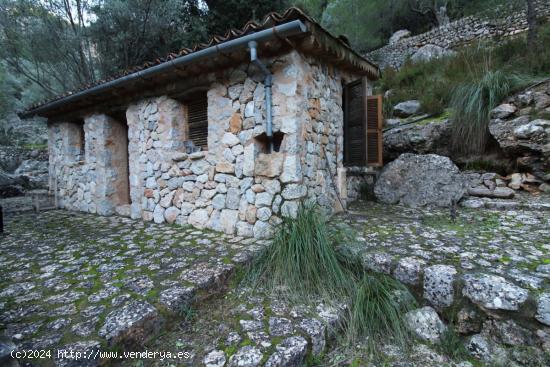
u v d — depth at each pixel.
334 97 3.92
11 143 11.27
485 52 5.73
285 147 2.97
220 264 2.42
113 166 5.02
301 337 1.64
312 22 2.65
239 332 1.71
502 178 4.21
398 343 1.84
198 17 8.44
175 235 3.42
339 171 3.99
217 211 3.52
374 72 4.54
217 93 3.44
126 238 3.40
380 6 10.80
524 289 1.70
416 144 4.83
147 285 2.07
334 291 2.09
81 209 5.45
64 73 8.52
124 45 7.91
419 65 6.82
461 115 4.52
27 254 2.93
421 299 2.04
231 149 3.35
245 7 7.95
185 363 1.50
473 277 1.85
